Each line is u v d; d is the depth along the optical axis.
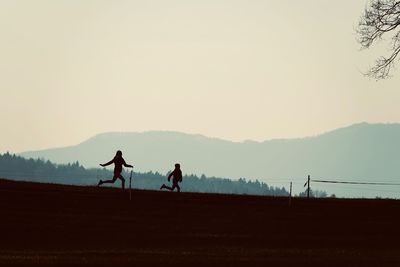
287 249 71.56
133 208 92.25
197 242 75.12
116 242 74.38
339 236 81.12
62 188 100.06
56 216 86.62
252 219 89.50
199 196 100.31
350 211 96.69
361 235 82.25
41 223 82.94
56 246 71.38
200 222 86.75
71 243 73.44
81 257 63.06
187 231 81.25
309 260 63.59
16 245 71.31
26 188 98.50
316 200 103.00
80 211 89.62
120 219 86.62
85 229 81.06
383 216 94.25
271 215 92.12
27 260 60.72
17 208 89.12
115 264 59.44
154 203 95.31
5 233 77.50
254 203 99.06
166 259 62.62
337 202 102.38
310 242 76.81
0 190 96.31
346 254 68.19
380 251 71.38
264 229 83.69
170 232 80.44
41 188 99.12
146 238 76.81
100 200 95.06
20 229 79.75
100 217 87.06
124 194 98.12
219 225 85.25
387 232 84.62
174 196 99.50
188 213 91.38
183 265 59.59
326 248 73.00
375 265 61.28
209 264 60.25
